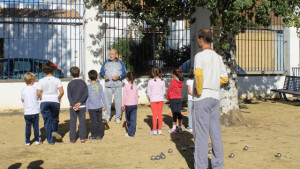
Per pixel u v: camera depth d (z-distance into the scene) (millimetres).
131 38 11766
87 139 7059
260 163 5188
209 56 4664
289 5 7461
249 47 14188
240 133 7434
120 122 9031
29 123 6418
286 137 7035
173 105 7602
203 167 4641
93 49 10703
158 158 5449
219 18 7469
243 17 7328
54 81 6461
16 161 5418
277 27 13578
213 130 4664
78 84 6637
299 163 5176
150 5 8750
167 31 9016
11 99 10148
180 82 7629
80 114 6715
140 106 11414
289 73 13727
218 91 4719
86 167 5070
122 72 9055
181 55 12227
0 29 15328
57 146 6449
